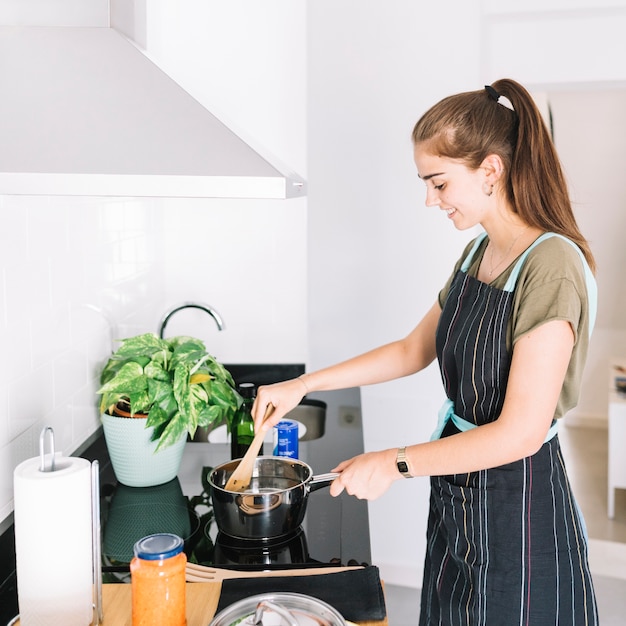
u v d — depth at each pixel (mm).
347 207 2887
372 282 2924
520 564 1403
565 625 1428
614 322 5031
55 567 1014
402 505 2986
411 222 2863
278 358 2576
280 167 1130
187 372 1575
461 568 1494
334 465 1775
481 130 1383
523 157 1392
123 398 1648
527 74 2844
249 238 2516
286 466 1485
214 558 1289
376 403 2963
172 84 1179
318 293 2959
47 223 1553
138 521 1441
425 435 2953
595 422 5109
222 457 1848
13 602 1185
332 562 1272
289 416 2203
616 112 4715
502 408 1411
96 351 1883
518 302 1360
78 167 1018
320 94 2824
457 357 1475
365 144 2836
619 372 4250
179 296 2549
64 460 1074
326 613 1041
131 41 1248
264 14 2408
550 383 1285
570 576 1426
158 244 2455
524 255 1387
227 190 1035
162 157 1051
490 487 1416
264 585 1163
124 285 2098
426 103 2775
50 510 1003
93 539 1064
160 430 1594
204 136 1103
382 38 2762
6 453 1382
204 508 1510
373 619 1074
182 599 1028
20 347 1433
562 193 1414
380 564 3021
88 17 1220
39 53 1173
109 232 1957
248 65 2436
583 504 3867
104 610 1108
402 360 1771
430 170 1438
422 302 2906
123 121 1098
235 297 2549
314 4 2770
